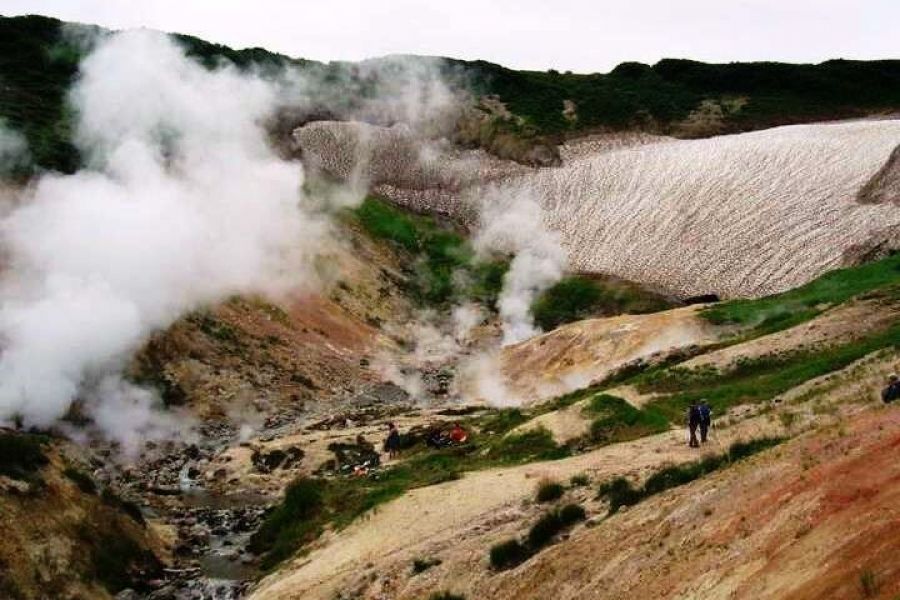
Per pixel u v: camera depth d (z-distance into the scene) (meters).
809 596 11.48
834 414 23.69
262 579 30.69
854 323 41.72
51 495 31.75
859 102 151.75
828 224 90.44
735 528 15.84
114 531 33.09
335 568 27.59
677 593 14.88
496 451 37.22
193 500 43.25
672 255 99.94
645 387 40.75
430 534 27.30
